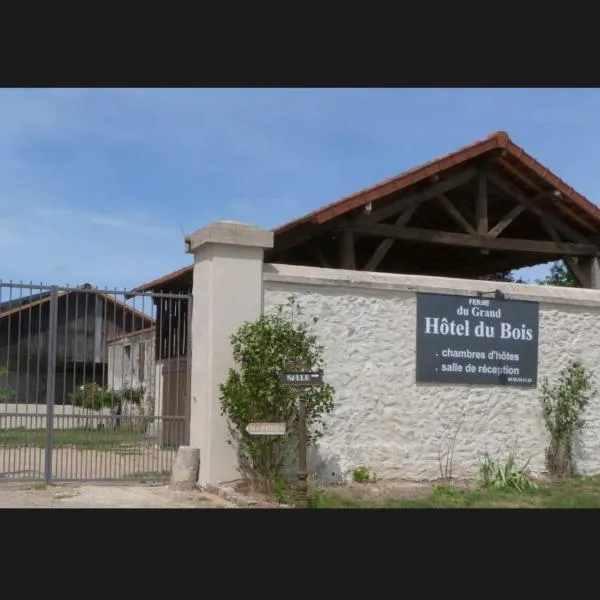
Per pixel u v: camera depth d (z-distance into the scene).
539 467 11.13
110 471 10.15
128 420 10.42
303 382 8.15
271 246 9.59
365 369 10.12
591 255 14.08
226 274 9.37
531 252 14.50
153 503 8.27
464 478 10.56
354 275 10.21
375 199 11.62
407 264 16.83
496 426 10.88
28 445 11.53
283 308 9.72
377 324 10.27
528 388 11.16
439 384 10.57
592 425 11.62
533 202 13.62
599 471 11.59
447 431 10.55
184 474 9.09
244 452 9.20
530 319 11.27
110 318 13.77
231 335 9.29
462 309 10.80
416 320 10.50
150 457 10.55
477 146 12.48
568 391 11.35
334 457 9.81
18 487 8.91
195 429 9.41
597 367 11.73
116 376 13.55
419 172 12.01
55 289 9.25
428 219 14.93
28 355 9.87
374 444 10.08
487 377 10.88
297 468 9.52
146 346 13.12
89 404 12.30
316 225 11.47
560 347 11.46
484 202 13.05
